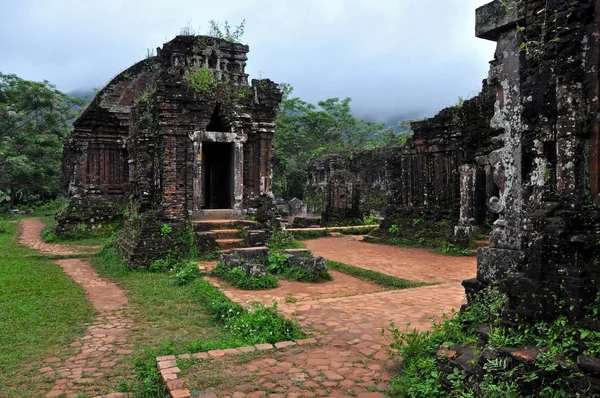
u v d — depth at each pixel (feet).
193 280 35.42
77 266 45.60
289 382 16.22
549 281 13.73
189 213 47.62
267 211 53.52
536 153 15.92
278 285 34.96
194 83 49.55
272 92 54.65
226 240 45.60
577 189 13.98
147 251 42.91
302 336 21.52
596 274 12.87
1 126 117.08
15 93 123.03
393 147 111.75
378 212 110.83
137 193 49.90
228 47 53.26
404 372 16.93
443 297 29.48
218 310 26.14
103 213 71.26
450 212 60.23
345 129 186.50
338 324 23.39
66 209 70.95
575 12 14.38
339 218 91.40
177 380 16.02
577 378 11.55
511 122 18.74
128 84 74.43
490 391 12.62
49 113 126.11
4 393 16.78
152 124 48.93
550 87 15.29
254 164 53.98
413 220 65.00
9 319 25.94
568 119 14.17
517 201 18.37
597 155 13.78
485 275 19.27
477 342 15.75
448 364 15.40
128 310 28.32
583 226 13.42
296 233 74.43
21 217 117.70
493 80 19.62
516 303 14.82
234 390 15.42
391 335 21.56
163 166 46.60
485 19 19.60
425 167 65.10
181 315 26.99
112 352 21.12
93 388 17.21
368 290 33.81
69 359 20.22
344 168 124.47
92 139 73.15
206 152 58.95
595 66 13.91
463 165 57.26
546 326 13.47
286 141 160.25
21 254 51.60
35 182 127.75
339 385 16.11
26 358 20.26
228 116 50.62
